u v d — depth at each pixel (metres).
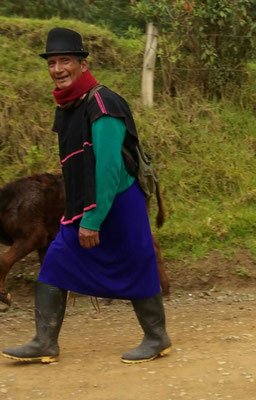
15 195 6.38
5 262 6.25
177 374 3.99
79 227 3.96
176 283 6.61
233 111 8.80
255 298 6.32
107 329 5.31
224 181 7.86
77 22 9.78
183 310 5.90
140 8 8.38
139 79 9.02
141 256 4.06
